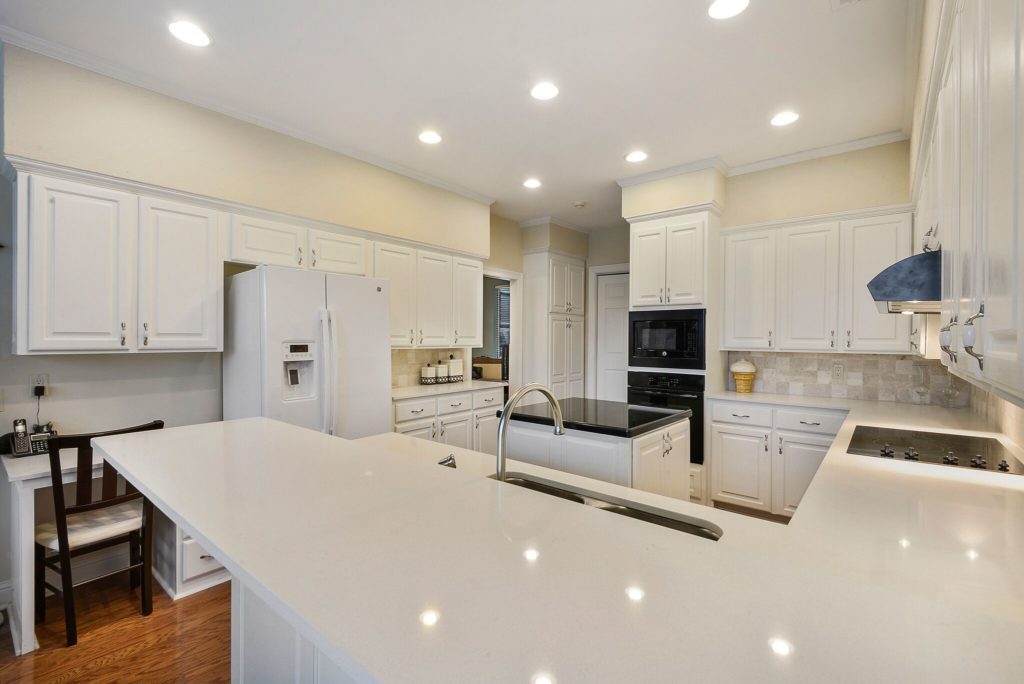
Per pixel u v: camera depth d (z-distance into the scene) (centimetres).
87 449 211
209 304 269
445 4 196
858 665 47
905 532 112
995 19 73
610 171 384
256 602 140
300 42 220
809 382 368
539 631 54
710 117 293
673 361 382
